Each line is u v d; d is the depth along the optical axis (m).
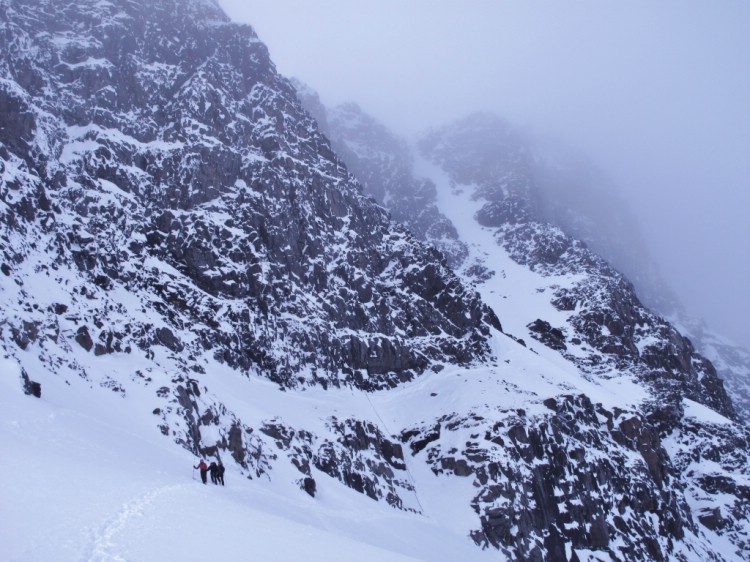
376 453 92.00
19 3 126.88
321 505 68.94
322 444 83.81
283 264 112.94
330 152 165.62
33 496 29.19
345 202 140.88
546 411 104.62
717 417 153.50
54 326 64.62
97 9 138.62
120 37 134.88
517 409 101.75
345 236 132.50
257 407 83.12
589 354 168.62
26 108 95.88
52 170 94.88
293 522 43.12
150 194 108.56
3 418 40.44
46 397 50.28
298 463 75.12
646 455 120.50
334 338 110.25
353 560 34.00
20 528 25.50
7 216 71.44
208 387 78.12
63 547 24.88
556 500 93.94
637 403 147.38
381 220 156.00
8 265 66.25
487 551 80.19
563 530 91.44
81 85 118.38
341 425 90.75
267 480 67.00
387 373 114.94
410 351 119.31
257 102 151.00
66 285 73.50
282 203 121.31
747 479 134.38
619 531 99.00
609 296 187.75
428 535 76.31
